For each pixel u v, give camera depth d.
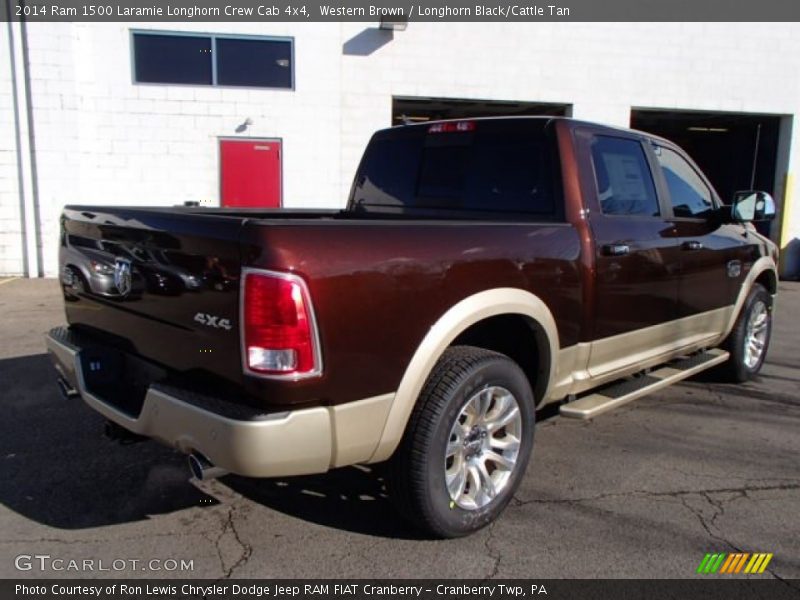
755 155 16.20
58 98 11.64
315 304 2.54
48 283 11.34
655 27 13.77
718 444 4.50
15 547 3.12
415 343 2.89
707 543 3.22
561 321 3.61
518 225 3.41
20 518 3.39
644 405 5.34
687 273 4.65
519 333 3.66
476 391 3.12
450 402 2.99
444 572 2.96
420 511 3.04
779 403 5.41
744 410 5.23
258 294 2.49
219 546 3.15
